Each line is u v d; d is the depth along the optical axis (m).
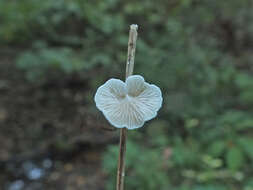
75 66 0.58
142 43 0.55
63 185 0.46
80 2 0.63
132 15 0.67
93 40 0.62
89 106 0.56
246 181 0.41
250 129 0.49
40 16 0.65
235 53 0.79
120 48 0.62
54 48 0.64
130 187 0.39
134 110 0.14
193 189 0.39
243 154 0.43
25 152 0.51
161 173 0.40
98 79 0.58
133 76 0.14
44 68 0.62
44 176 0.47
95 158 0.51
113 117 0.14
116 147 0.42
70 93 0.64
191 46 0.58
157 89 0.14
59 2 0.62
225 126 0.47
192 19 0.70
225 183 0.41
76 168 0.49
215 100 0.54
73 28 0.68
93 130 0.54
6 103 0.61
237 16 0.79
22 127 0.56
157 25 0.66
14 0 0.67
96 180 0.46
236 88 0.57
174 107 0.50
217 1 0.74
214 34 0.77
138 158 0.41
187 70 0.53
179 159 0.42
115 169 0.40
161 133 0.48
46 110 0.60
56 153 0.51
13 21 0.66
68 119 0.57
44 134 0.55
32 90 0.65
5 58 0.71
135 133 0.46
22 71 0.69
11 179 0.47
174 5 0.67
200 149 0.45
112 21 0.62
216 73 0.58
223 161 0.45
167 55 0.53
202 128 0.48
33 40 0.68
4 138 0.54
